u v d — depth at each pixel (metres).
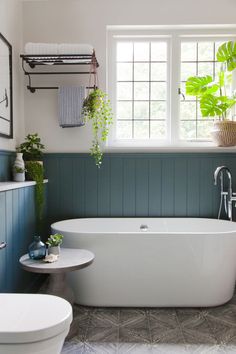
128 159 3.29
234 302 2.67
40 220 2.98
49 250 2.19
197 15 3.20
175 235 2.47
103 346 2.04
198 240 2.47
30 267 1.98
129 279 2.52
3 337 1.20
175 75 3.34
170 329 2.23
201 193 3.29
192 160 3.28
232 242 2.52
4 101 2.69
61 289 2.17
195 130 3.41
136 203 3.31
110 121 3.36
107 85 3.33
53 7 3.23
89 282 2.53
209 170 3.28
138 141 3.39
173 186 3.29
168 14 3.21
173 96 3.35
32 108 3.28
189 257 2.48
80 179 3.30
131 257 2.50
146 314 2.46
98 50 3.24
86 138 3.28
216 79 3.39
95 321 2.35
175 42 3.32
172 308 2.55
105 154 3.29
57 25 3.23
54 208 3.32
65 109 3.10
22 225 2.47
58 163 3.29
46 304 1.43
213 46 3.38
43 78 3.26
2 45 2.64
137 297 2.53
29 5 3.23
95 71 3.16
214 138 3.19
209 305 2.54
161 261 2.49
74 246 2.52
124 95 3.41
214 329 2.23
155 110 3.41
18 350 1.21
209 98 3.13
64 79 3.26
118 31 3.31
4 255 2.09
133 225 3.23
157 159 3.29
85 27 3.23
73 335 2.14
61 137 3.29
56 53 2.92
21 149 3.00
